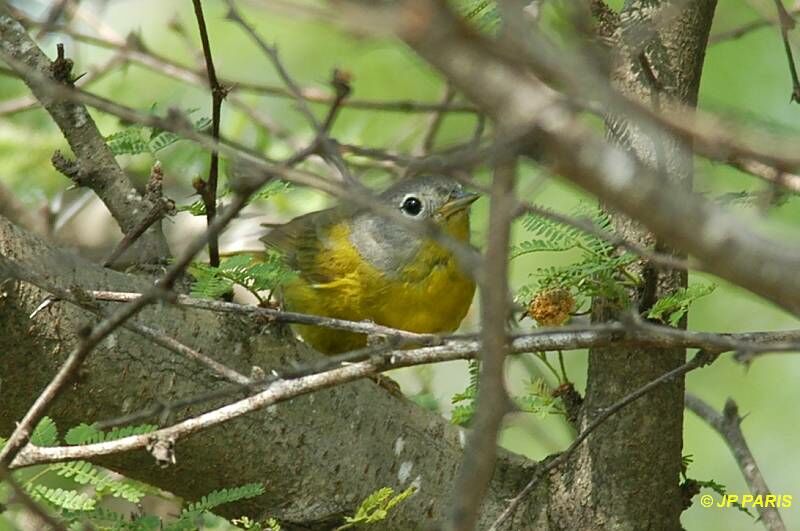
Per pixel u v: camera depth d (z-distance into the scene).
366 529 9.88
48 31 15.14
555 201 14.05
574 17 7.01
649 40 9.45
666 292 9.71
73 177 11.12
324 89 16.83
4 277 8.09
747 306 16.48
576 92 4.82
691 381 17.39
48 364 8.87
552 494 10.13
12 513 10.15
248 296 13.53
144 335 8.14
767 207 9.30
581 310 11.45
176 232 15.75
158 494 10.15
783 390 17.22
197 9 9.13
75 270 9.06
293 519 9.68
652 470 9.93
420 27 4.28
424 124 17.09
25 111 15.65
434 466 10.05
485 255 4.90
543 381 10.56
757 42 15.81
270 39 17.19
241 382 7.99
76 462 8.52
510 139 4.55
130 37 16.12
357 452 9.79
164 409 7.53
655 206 4.55
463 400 10.89
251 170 8.75
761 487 10.90
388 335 8.21
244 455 9.47
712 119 5.48
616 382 9.92
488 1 8.91
